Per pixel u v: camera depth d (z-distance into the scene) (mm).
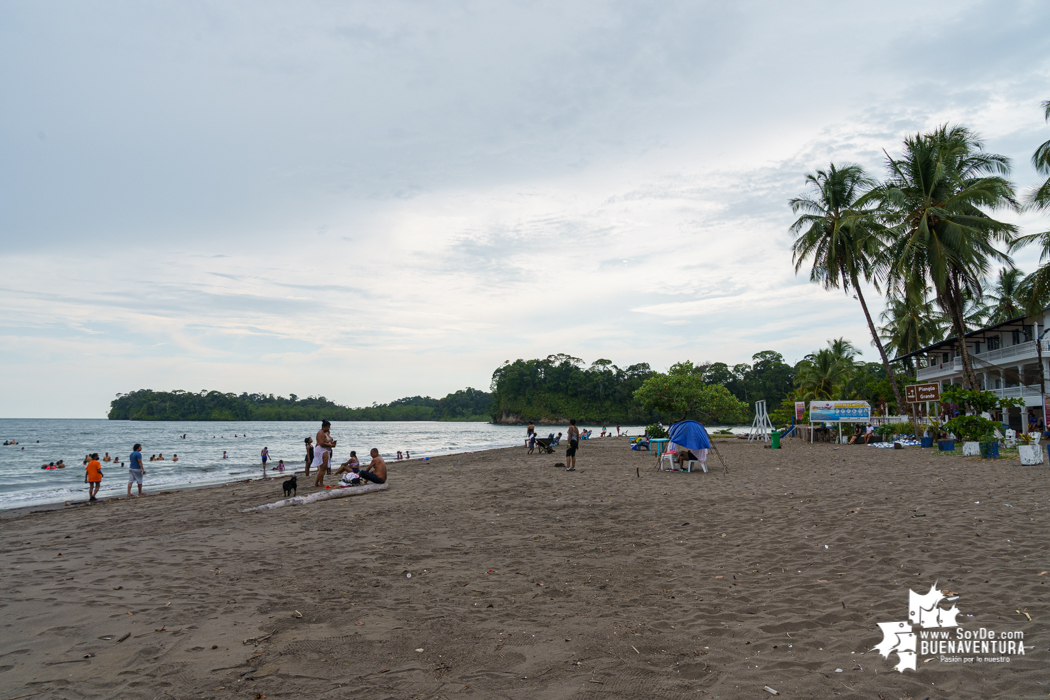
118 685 4062
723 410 63156
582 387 151125
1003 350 34688
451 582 6609
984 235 27547
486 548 8297
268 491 17031
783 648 4445
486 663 4355
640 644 4633
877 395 50438
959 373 40812
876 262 31641
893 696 3631
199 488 20438
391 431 116188
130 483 18531
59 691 3984
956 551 6758
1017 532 7480
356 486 15141
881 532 7965
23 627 5297
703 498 12148
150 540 9414
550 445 31938
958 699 3543
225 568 7398
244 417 179000
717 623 5031
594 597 5922
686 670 4133
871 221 32188
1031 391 31703
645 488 14289
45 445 56719
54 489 22203
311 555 8039
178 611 5668
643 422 146500
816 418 33062
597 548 8094
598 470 19578
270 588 6461
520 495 13680
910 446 26453
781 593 5754
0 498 19484
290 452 46469
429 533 9453
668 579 6473
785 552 7336
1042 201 22062
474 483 16375
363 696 3852
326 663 4387
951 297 28828
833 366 52906
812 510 9945
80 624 5344
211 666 4348
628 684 3941
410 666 4316
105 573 7277
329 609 5684
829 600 5469
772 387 116000
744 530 8797
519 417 156000
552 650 4570
